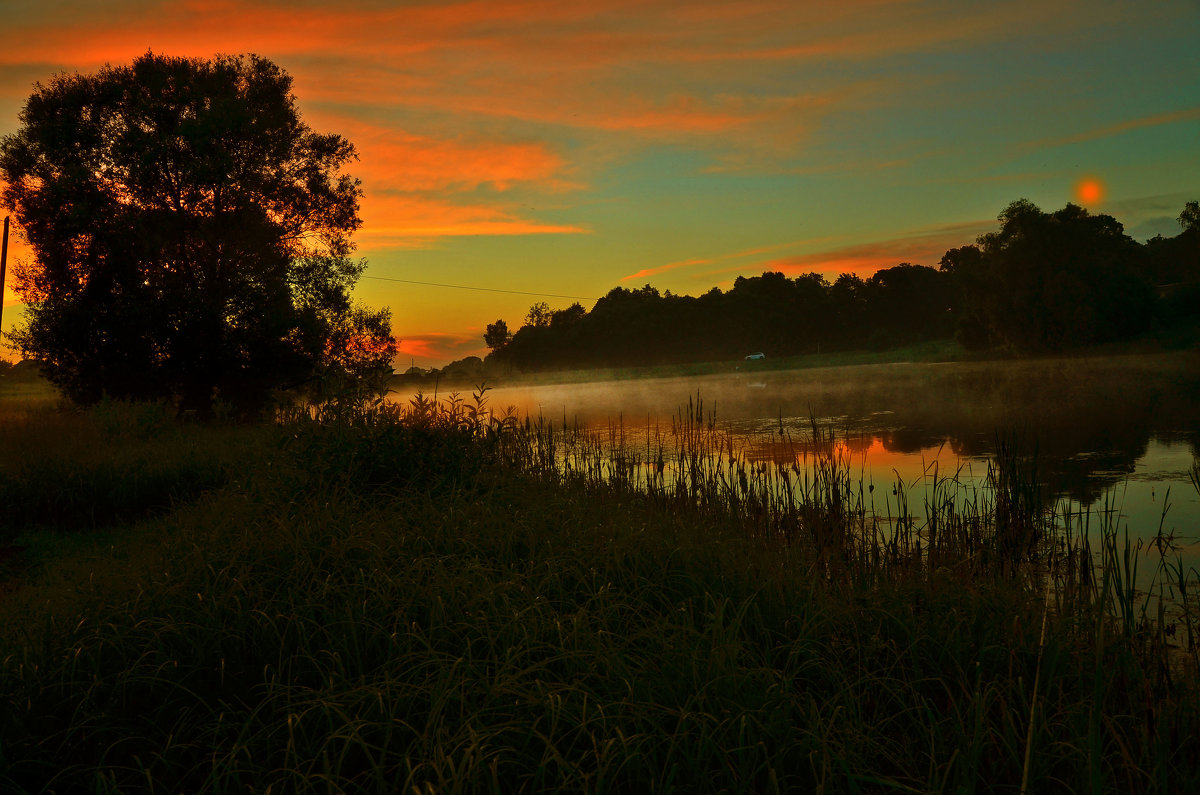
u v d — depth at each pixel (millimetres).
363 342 24766
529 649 3385
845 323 109438
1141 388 24703
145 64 21609
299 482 6277
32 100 20922
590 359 102688
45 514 8875
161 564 4750
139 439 13203
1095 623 4152
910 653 3873
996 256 48344
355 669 3621
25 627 3895
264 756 3064
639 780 2826
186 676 3500
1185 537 7199
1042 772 2979
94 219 19688
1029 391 26812
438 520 5406
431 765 2609
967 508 8484
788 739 2992
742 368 82938
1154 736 3109
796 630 4082
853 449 14141
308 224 24172
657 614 4102
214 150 21172
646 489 9555
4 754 2867
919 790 2693
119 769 3023
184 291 20656
